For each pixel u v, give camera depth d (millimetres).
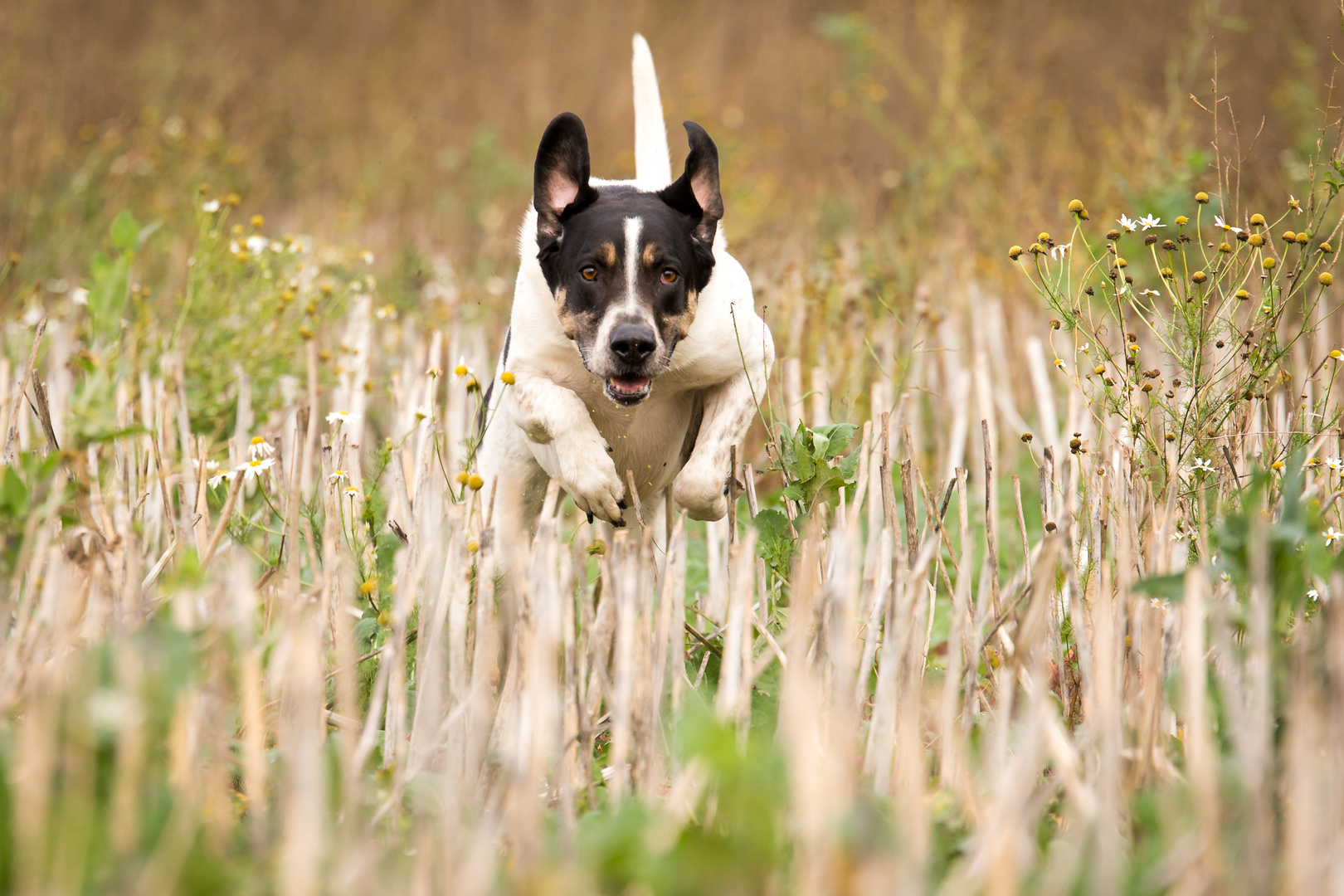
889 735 4961
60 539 5617
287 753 4461
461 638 5441
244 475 7250
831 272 11633
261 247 9945
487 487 8320
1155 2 25016
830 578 5609
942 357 11656
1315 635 4656
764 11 26250
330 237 15680
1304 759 3877
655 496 8406
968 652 5820
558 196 7539
